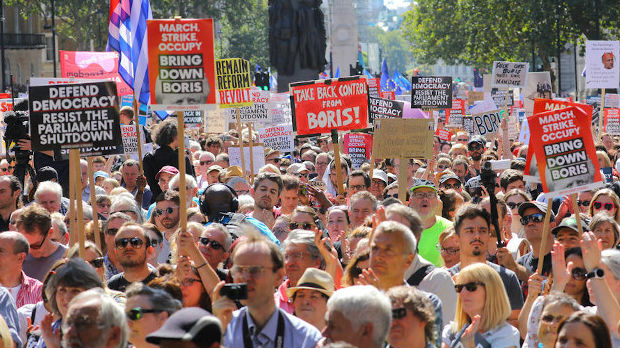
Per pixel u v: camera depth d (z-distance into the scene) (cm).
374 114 4084
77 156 2206
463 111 7200
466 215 2039
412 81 4812
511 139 7106
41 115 2205
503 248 2255
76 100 2211
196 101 2134
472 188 3284
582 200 3006
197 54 2131
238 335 1516
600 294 1759
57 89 2206
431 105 4797
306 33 13988
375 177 3275
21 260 2120
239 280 1488
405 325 1462
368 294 1341
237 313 1545
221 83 4494
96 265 2052
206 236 2011
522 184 3312
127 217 2322
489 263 2059
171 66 2131
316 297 1744
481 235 2031
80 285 1695
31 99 2203
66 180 3581
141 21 3825
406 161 2820
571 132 2092
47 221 2302
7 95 4778
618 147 5469
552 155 2102
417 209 2442
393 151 2952
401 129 2948
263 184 2805
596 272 1767
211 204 2578
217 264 2019
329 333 1341
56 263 1894
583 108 2112
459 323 1761
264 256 1494
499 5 16488
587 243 1798
